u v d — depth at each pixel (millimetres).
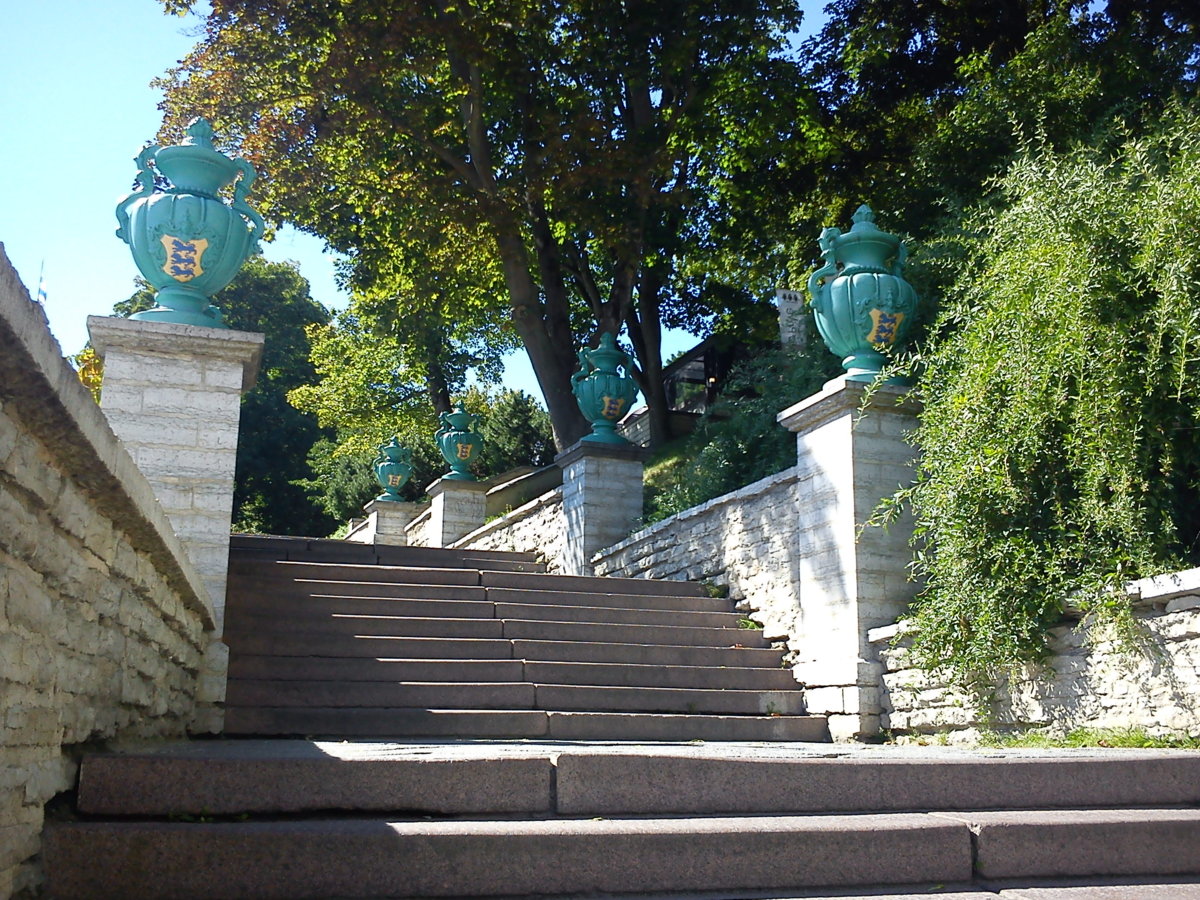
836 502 9016
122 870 3361
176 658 6215
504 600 10258
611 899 3602
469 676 8586
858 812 4340
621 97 19578
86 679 3889
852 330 9273
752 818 4098
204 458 7633
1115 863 4082
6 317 2338
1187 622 6055
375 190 18656
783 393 13938
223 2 15781
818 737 8750
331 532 41219
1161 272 6711
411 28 15484
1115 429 6691
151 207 7871
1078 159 7961
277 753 4621
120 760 3787
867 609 8688
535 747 6133
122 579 4344
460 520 19203
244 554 11711
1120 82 13148
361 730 7641
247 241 8172
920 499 8211
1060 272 7152
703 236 22203
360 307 26125
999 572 7258
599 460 14203
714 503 11219
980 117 13367
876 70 19281
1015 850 4000
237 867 3426
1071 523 6965
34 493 3012
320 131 17250
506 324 25953
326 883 3463
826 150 19125
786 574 9914
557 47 18406
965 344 8078
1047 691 7086
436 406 29219
